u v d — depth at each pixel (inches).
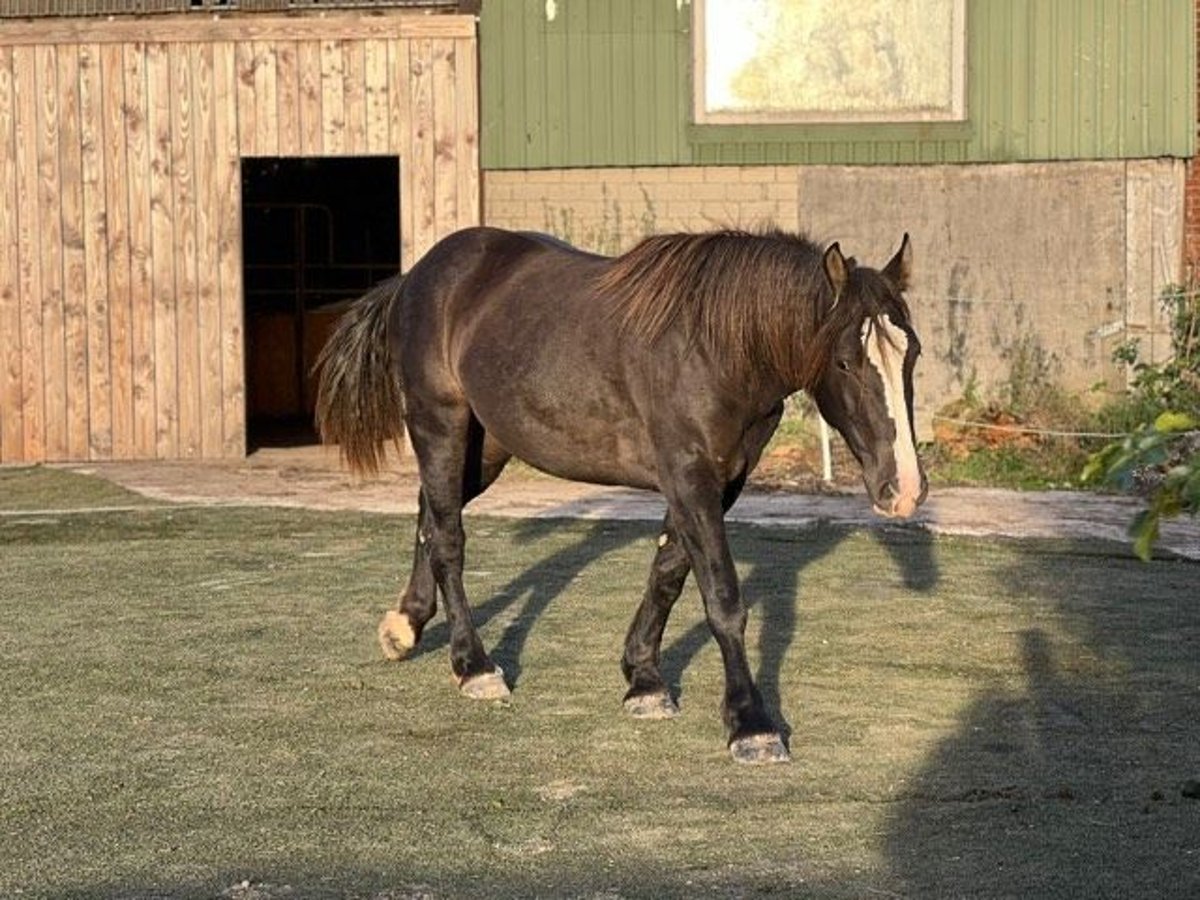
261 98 655.1
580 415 287.0
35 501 574.9
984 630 363.3
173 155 657.6
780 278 264.1
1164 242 626.2
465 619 316.8
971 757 274.7
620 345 279.7
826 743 282.2
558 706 305.1
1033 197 636.7
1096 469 145.7
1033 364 639.1
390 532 498.6
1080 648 348.2
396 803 255.3
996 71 634.8
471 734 289.0
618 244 658.2
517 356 295.1
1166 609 385.7
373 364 341.4
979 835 239.0
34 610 390.9
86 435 663.8
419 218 654.5
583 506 539.8
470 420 320.2
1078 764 271.0
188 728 294.2
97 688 320.8
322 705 307.6
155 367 661.9
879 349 252.4
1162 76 622.2
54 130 658.8
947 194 644.1
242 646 352.5
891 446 251.4
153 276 659.4
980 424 613.0
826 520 506.3
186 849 237.1
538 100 655.8
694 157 650.8
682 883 222.7
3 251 661.3
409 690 316.8
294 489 589.9
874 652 343.9
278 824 246.7
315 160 840.9
